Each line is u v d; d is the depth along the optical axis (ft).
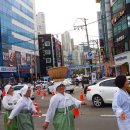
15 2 333.01
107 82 69.31
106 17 240.32
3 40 294.05
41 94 148.77
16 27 329.72
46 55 457.68
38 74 394.93
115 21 211.82
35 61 357.61
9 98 33.19
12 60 310.24
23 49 345.10
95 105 69.77
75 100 26.91
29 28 372.58
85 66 269.64
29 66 351.25
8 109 33.01
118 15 203.62
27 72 345.51
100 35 295.28
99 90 69.36
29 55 363.97
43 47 456.45
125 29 192.75
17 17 335.47
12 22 319.47
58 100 26.11
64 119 25.95
